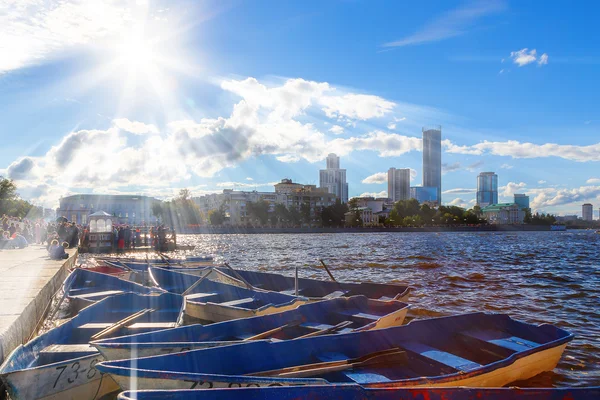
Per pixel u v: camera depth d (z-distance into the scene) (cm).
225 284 1283
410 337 780
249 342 638
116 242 4191
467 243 7312
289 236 10756
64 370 564
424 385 579
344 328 877
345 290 1382
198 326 743
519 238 10150
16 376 520
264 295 1166
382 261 3625
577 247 6197
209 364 590
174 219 12888
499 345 777
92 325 827
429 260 3769
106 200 15138
